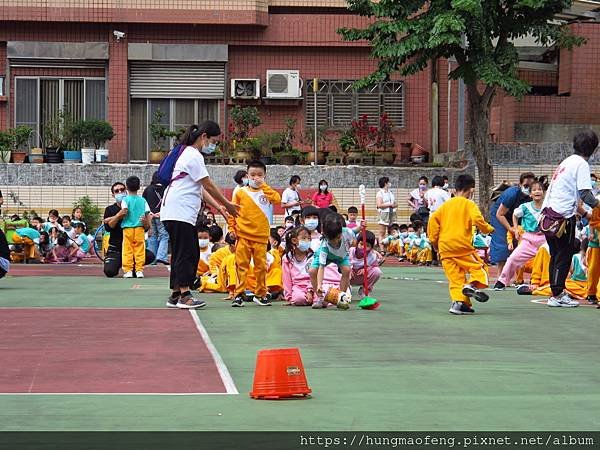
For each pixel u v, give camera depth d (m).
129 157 35.81
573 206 15.27
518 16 29.61
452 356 10.81
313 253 15.36
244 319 13.66
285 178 32.06
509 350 11.28
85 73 35.84
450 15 27.91
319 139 35.12
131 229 21.33
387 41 29.52
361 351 11.07
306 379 9.06
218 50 35.88
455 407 8.25
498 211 19.38
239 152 32.84
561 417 7.91
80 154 33.47
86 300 16.00
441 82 36.22
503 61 29.44
